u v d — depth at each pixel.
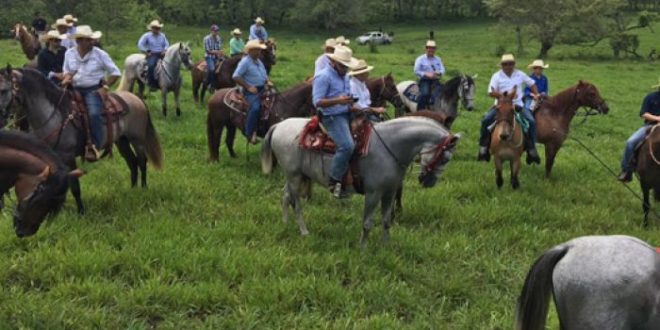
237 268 7.31
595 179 12.59
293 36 73.19
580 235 9.17
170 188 10.16
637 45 51.75
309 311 6.62
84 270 7.07
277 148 8.72
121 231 8.38
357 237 8.60
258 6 80.12
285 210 8.95
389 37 66.94
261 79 11.64
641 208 10.83
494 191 11.05
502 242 8.70
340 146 7.77
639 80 33.81
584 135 18.22
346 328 6.24
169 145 13.62
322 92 7.74
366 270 7.50
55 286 6.77
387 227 8.30
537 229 9.28
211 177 11.20
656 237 9.20
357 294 6.93
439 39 67.62
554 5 53.09
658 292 4.10
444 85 13.80
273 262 7.45
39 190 6.53
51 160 6.78
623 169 10.23
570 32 54.41
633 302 4.12
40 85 8.59
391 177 7.85
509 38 64.88
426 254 8.09
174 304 6.59
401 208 9.57
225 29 77.31
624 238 4.48
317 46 54.19
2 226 8.14
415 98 14.36
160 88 17.14
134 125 10.08
